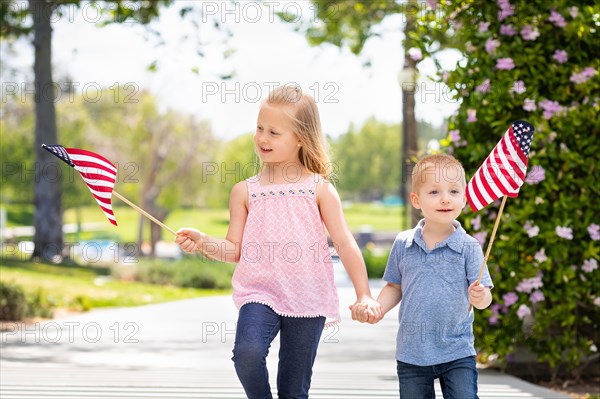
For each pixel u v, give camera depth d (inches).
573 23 344.8
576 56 350.3
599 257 336.2
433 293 204.4
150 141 1863.9
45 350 424.2
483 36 352.5
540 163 338.6
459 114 352.2
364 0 740.7
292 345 211.2
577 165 340.2
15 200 2044.8
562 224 337.1
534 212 340.2
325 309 213.2
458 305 204.4
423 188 206.5
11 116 1764.3
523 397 296.5
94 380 324.5
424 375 205.5
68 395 289.7
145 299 783.7
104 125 1843.0
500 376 347.6
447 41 415.2
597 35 350.6
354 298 706.2
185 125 1899.6
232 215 220.8
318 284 214.2
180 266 1013.2
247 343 199.9
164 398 285.9
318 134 221.9
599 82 343.3
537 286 336.8
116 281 960.9
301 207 215.9
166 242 2224.4
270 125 217.5
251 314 205.5
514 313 342.0
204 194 1942.7
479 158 343.9
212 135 1924.2
